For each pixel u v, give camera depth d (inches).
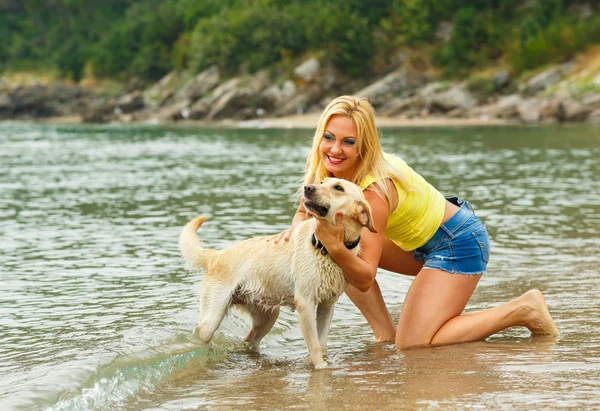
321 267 176.2
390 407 140.6
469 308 224.2
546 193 477.4
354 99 185.9
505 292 242.8
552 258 292.5
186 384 163.9
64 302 231.1
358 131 182.9
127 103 2324.1
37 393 150.4
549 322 192.5
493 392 146.4
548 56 1907.0
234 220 382.0
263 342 206.2
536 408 136.1
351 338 206.4
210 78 2324.1
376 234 182.5
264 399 149.9
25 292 243.6
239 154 875.4
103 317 214.1
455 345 187.9
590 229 351.6
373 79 2183.8
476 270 194.7
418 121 1663.4
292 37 2273.6
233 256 192.4
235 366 180.4
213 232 344.8
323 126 187.5
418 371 165.2
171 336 193.6
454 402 141.4
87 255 301.6
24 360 175.5
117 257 297.4
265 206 433.7
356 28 2201.0
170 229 361.1
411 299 193.2
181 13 2970.0
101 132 1566.2
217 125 1843.0
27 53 3459.6
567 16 2155.5
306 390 155.2
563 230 350.3
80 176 628.7
